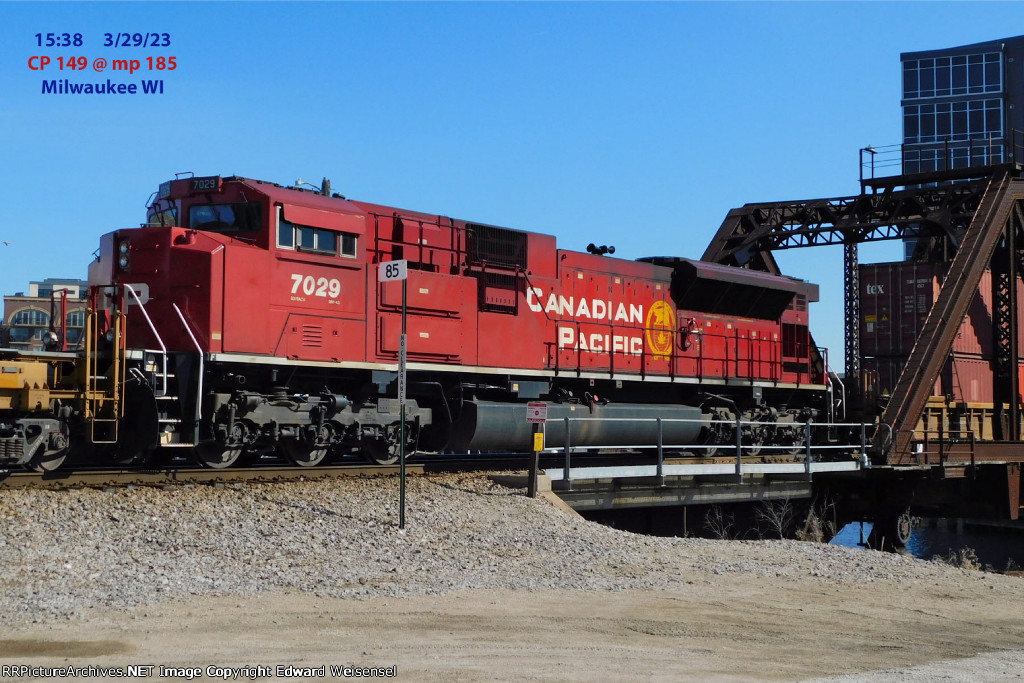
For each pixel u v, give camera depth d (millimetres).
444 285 19672
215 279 16047
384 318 18656
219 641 9227
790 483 25062
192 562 12094
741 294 27500
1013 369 29328
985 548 37000
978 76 102438
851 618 12719
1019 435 29688
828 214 32750
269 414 16844
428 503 16312
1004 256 29859
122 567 11664
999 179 29781
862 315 34562
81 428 15477
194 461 18703
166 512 13594
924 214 31250
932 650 11086
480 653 9305
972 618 13508
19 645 8875
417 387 19922
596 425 22797
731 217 34125
